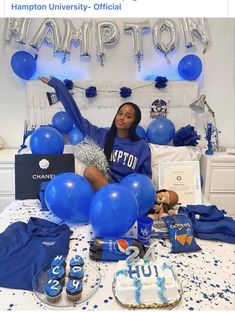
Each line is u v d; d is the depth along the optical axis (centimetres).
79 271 104
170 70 252
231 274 112
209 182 239
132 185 155
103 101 248
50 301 94
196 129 263
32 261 114
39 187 186
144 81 246
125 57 247
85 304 94
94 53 245
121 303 94
